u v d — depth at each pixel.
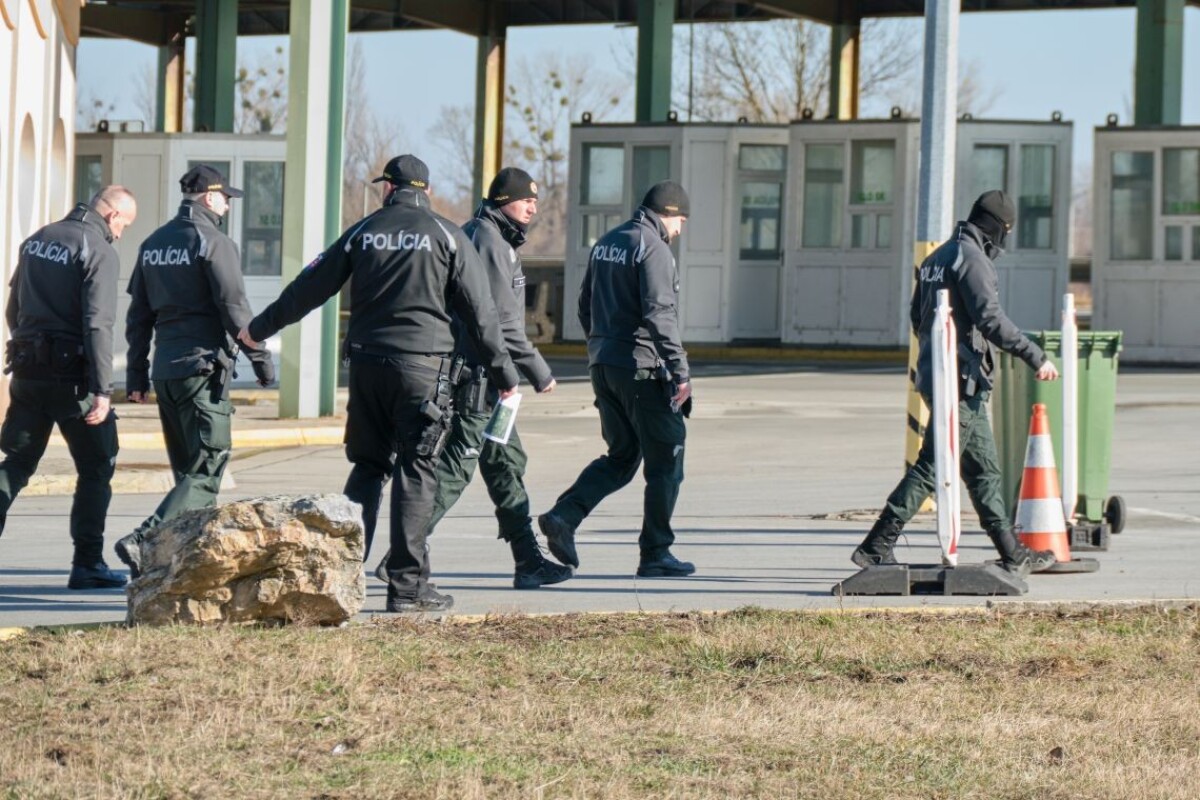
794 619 14.52
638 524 22.12
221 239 15.59
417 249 14.05
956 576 16.06
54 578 17.08
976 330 16.28
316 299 14.33
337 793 9.49
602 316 16.81
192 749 10.24
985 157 58.22
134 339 16.09
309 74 34.94
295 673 12.01
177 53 73.31
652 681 12.40
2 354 29.34
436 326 14.23
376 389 14.26
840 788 9.92
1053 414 19.86
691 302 61.72
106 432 16.27
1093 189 57.00
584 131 62.81
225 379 15.75
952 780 10.15
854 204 59.66
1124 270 56.53
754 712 11.55
